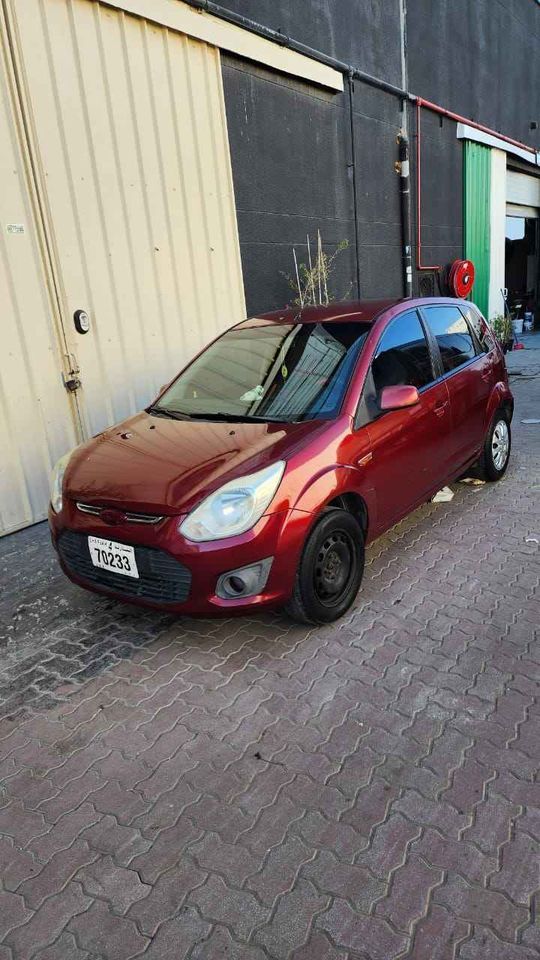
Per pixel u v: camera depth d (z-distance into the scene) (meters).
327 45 8.02
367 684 2.88
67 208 5.22
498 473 5.48
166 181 6.09
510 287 17.91
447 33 10.77
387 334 3.97
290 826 2.16
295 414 3.52
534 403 8.72
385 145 9.47
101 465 3.31
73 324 5.36
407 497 3.93
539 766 2.35
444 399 4.32
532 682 2.83
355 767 2.40
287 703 2.79
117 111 5.54
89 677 3.08
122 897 1.95
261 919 1.85
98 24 5.28
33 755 2.59
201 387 4.08
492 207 13.23
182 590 2.92
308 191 8.05
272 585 2.96
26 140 4.86
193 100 6.27
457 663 2.99
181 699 2.87
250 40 6.76
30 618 3.70
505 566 3.94
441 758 2.42
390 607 3.52
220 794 2.32
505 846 2.03
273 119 7.38
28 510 5.19
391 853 2.03
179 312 6.41
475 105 12.05
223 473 2.98
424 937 1.76
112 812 2.28
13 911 1.93
